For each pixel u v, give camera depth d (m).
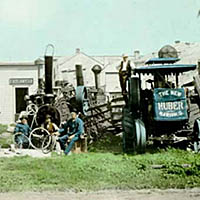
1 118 34.16
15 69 34.16
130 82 14.54
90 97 20.53
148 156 13.16
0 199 8.64
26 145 17.36
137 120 14.18
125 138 15.27
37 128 16.86
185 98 14.44
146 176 10.54
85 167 11.76
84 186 9.58
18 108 34.38
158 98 14.35
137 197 8.63
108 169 11.39
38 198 8.69
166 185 9.52
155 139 14.50
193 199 8.43
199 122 14.33
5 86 34.22
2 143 18.55
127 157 12.90
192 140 14.55
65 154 15.02
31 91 34.09
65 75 45.00
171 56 17.70
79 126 15.52
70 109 19.31
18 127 17.47
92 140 18.69
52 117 18.11
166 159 12.43
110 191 9.22
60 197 8.75
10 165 12.37
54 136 16.20
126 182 9.91
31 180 10.33
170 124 14.90
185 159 12.36
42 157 14.18
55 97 19.17
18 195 8.97
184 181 9.88
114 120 19.23
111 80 45.62
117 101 19.52
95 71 25.45
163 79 15.04
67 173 11.05
